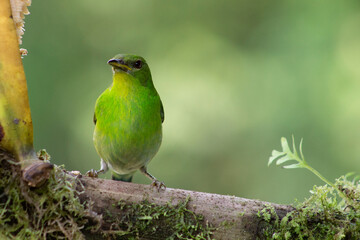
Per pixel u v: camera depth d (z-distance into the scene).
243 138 13.55
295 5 14.16
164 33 15.55
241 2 15.20
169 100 14.52
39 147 13.59
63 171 3.90
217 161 13.62
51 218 3.65
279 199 12.35
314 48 13.28
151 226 4.02
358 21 13.15
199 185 13.50
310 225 4.04
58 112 14.05
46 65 14.24
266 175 12.96
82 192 3.93
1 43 3.78
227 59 15.02
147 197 4.05
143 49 15.38
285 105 13.14
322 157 12.28
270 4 15.10
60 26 14.74
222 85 14.54
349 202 4.15
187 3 15.41
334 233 4.00
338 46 13.08
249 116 13.77
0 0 3.82
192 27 15.51
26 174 3.51
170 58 15.28
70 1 14.91
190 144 13.87
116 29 15.24
